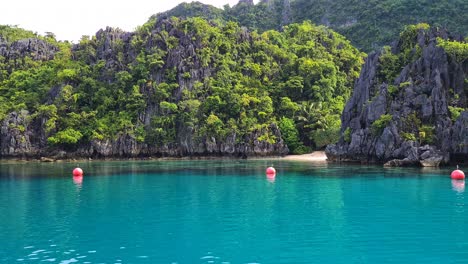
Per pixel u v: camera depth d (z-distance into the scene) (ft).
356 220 96.17
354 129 261.24
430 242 78.38
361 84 274.77
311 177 182.39
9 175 211.41
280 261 69.10
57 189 153.48
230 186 156.87
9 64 482.69
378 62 272.92
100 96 405.59
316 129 363.35
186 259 70.54
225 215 103.35
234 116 379.14
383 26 642.22
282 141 358.02
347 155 257.34
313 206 113.50
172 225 93.61
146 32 454.40
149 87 398.83
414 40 273.95
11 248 76.84
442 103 226.58
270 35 506.48
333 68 428.15
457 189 139.85
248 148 353.92
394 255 71.26
